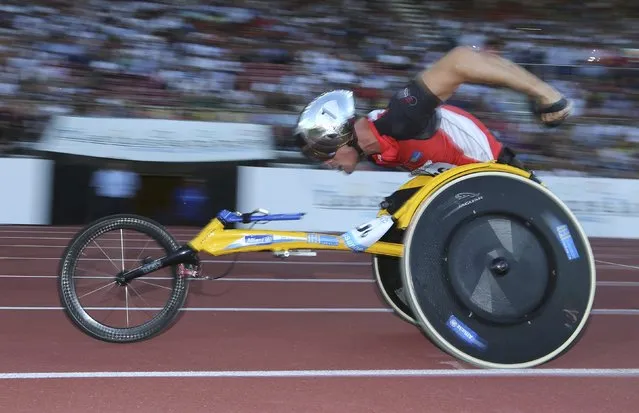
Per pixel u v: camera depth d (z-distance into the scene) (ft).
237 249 12.43
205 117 38.99
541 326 11.68
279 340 13.61
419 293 11.53
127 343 12.80
